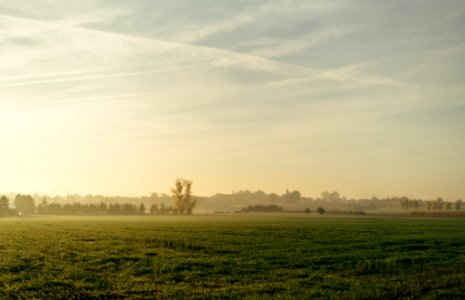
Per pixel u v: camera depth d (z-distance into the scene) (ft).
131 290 84.23
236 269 107.76
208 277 98.12
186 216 583.99
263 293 82.28
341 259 124.88
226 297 79.00
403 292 81.66
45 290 83.71
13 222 344.69
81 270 103.96
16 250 139.64
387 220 398.83
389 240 176.45
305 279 96.32
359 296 79.00
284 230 234.99
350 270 107.76
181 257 126.31
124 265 112.06
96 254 130.52
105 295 80.94
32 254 129.59
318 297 78.84
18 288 85.05
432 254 135.03
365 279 96.22
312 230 236.63
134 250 141.79
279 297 77.71
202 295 80.02
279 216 569.64
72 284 88.74
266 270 107.65
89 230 235.20
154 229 243.40
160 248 147.43
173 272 103.81
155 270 105.91
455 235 203.21
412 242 170.60
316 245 157.99
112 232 218.59
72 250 140.15
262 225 287.28
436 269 108.06
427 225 294.46
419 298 77.71
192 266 111.45
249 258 125.80
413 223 328.29
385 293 80.69
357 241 173.58
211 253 136.26
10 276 96.22
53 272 101.19
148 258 123.65
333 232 222.28
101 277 96.37
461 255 132.87
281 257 128.06
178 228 252.21
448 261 120.57
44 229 245.04
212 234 205.77
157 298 78.33
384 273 103.86
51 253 132.77
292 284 90.53
